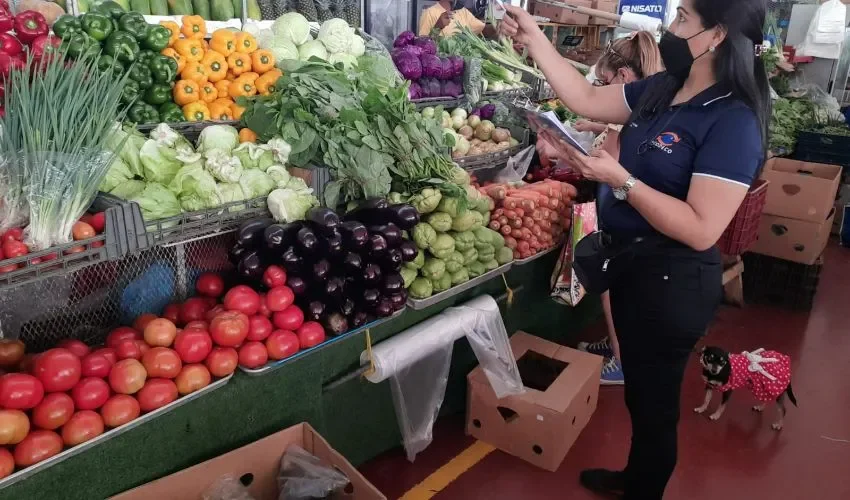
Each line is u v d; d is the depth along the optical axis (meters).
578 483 2.70
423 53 3.33
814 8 8.36
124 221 1.71
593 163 1.86
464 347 3.01
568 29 7.60
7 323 1.81
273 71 2.58
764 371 3.06
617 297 2.14
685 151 1.87
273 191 2.12
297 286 2.06
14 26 2.05
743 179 1.78
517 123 3.63
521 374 3.12
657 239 1.98
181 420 1.82
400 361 2.37
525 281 3.24
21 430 1.49
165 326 1.83
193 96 2.36
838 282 5.34
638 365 2.12
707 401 3.27
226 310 1.99
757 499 2.68
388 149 2.41
